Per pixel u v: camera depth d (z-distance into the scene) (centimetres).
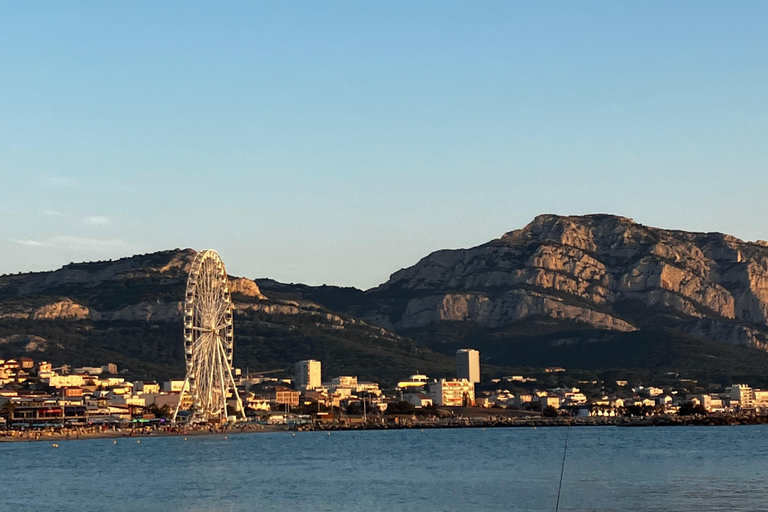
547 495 17012
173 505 16412
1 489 19100
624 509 15125
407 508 15775
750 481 18588
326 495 17538
